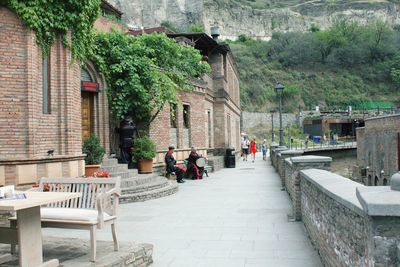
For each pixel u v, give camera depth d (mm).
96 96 15484
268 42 103875
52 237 6973
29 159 9578
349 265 4055
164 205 11648
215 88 29188
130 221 9367
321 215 5812
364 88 96875
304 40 103188
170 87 16984
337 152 47875
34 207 5023
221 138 29031
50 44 10484
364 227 3391
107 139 15672
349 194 4199
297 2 138500
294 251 6555
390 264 2881
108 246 6266
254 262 6035
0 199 4938
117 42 15961
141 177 13711
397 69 98812
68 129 10906
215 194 13820
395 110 75500
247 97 80875
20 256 4797
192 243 7277
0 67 9445
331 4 131500
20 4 9594
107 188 6402
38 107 10109
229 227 8523
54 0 10430
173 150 19609
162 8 84000
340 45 102750
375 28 110250
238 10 115688
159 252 6754
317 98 91000
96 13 11977
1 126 9430
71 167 10891
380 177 30234
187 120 21766
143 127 17438
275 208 10719
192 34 26812
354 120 69375
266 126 73938
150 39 17453
